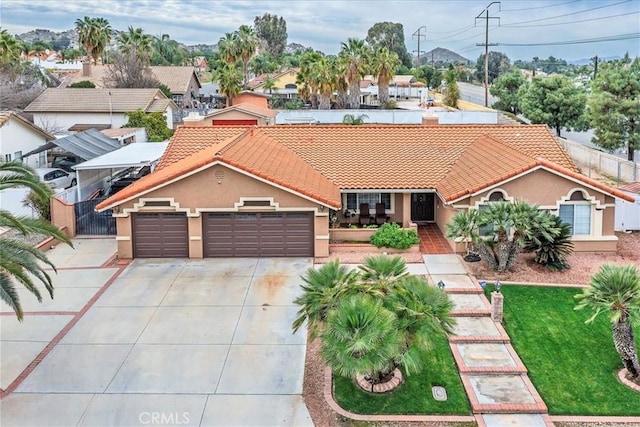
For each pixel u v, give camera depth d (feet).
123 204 86.33
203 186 85.81
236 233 87.66
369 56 257.96
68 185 138.10
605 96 154.81
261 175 84.94
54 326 66.18
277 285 77.36
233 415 50.19
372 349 44.62
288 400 52.26
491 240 78.69
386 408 50.93
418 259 85.66
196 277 80.38
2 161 59.11
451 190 91.50
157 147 141.38
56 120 214.48
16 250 54.95
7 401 52.08
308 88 267.18
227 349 60.80
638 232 99.60
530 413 50.31
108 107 215.10
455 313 67.31
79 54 523.29
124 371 56.80
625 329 53.93
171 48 505.25
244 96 258.16
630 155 159.22
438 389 53.67
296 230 87.51
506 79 274.57
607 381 54.65
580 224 88.38
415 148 107.34
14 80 238.07
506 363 57.57
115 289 76.54
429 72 467.52
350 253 89.20
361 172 100.68
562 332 63.72
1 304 71.77
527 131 110.63
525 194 86.69
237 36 330.75
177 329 65.26
